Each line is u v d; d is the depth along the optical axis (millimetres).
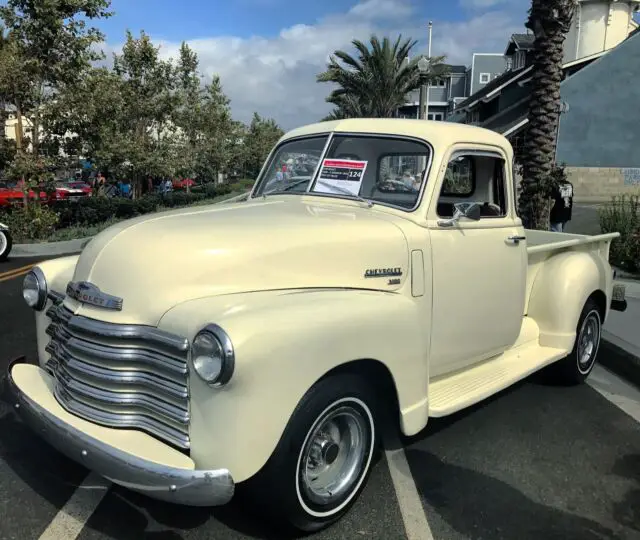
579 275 4812
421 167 3676
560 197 10406
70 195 26656
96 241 3066
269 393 2451
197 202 25938
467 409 4609
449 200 4371
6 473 3414
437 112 60688
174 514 3055
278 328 2498
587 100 25609
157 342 2578
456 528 3020
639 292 8148
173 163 21547
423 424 3314
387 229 3383
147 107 20344
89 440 2539
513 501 3287
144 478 2391
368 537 2916
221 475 2344
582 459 3799
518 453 3859
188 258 2783
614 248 10148
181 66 26594
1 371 4879
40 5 13172
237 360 2352
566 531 3027
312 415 2652
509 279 4219
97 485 3316
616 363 5645
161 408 2588
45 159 13977
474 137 3959
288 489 2625
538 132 9289
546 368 5090
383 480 3473
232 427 2424
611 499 3336
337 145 4059
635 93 25281
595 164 25938
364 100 32125
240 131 42781
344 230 3227
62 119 13820
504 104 33812
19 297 7852
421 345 3236
